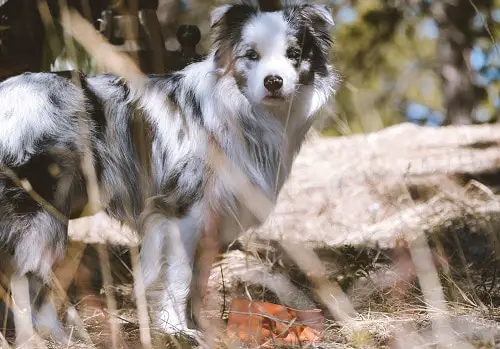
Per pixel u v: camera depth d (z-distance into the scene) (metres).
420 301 5.04
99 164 5.04
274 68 4.77
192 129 5.03
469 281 5.04
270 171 5.12
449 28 13.78
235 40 4.96
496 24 13.46
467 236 6.70
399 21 14.09
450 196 7.73
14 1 6.46
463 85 13.66
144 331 4.16
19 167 4.77
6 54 6.47
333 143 9.87
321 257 6.46
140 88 5.14
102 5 6.81
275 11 5.07
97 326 4.90
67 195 4.91
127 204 5.17
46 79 4.98
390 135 9.70
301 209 8.39
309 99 5.09
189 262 4.96
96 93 5.09
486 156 8.95
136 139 5.10
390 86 13.42
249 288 5.54
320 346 4.33
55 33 5.91
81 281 5.79
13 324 4.90
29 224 4.77
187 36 6.70
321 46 5.10
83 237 6.88
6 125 4.78
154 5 6.81
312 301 5.27
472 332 4.36
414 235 6.59
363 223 7.82
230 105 4.97
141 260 4.99
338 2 13.71
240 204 5.07
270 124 5.02
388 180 8.58
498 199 7.90
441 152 9.12
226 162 4.99
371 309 4.99
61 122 4.88
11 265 4.82
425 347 4.20
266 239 7.02
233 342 4.30
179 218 4.98
